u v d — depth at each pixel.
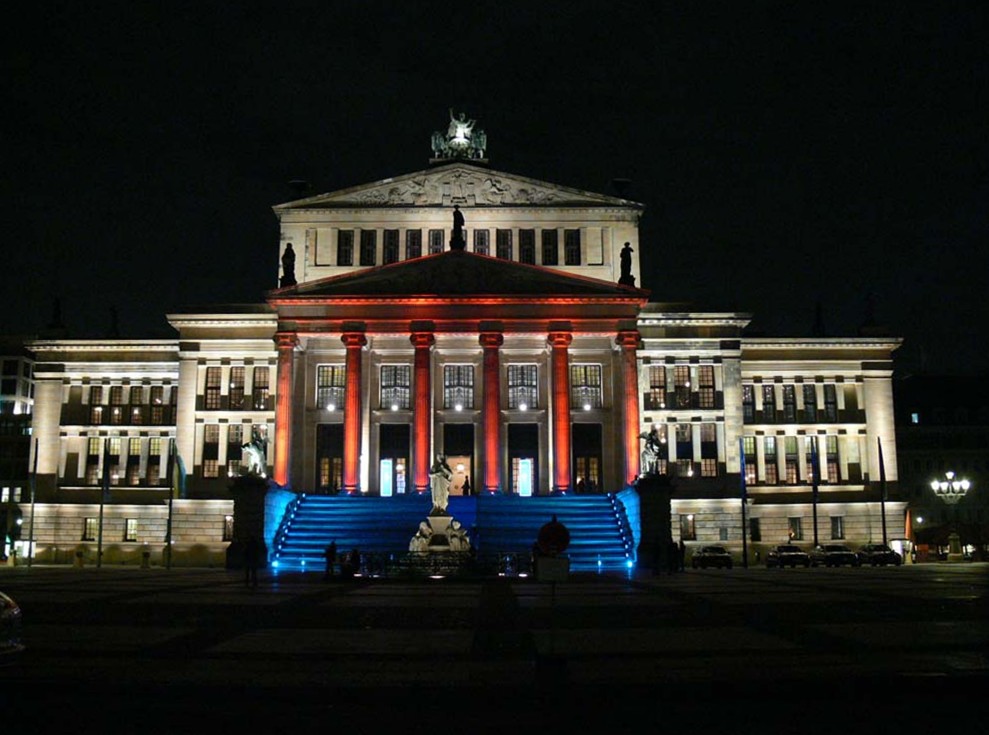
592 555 60.81
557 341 73.50
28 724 15.33
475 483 78.88
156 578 52.56
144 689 18.02
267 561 59.97
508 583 47.41
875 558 72.12
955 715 15.99
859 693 17.94
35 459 77.06
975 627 25.88
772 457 83.81
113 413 84.88
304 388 77.94
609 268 81.06
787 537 81.94
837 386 85.06
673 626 26.91
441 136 88.69
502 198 82.00
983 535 99.38
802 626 26.44
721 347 81.44
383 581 48.66
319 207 81.94
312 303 73.88
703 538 79.62
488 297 73.50
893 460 83.94
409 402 79.62
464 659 21.03
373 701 17.41
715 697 17.72
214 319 81.56
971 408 115.88
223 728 15.13
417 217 81.62
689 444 80.81
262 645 23.19
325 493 77.50
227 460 80.38
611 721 15.70
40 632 25.52
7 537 106.19
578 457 79.25
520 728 15.20
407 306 74.00
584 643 23.36
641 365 81.38
